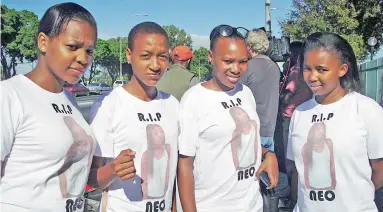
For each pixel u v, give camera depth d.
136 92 2.49
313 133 2.54
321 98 2.58
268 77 4.50
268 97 4.51
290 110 4.96
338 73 2.48
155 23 2.51
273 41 5.89
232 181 2.64
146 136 2.42
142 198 2.41
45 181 1.96
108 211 2.43
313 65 2.49
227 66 2.61
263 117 4.50
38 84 2.04
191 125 2.59
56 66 2.03
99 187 2.35
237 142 2.63
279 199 3.97
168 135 2.50
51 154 1.96
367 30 29.55
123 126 2.39
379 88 15.04
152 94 2.53
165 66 2.48
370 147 2.44
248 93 2.84
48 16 2.04
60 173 2.02
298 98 4.88
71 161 2.06
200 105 2.63
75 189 2.10
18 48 36.72
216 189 2.64
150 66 2.41
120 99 2.44
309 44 2.54
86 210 3.50
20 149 1.91
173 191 2.66
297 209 2.70
